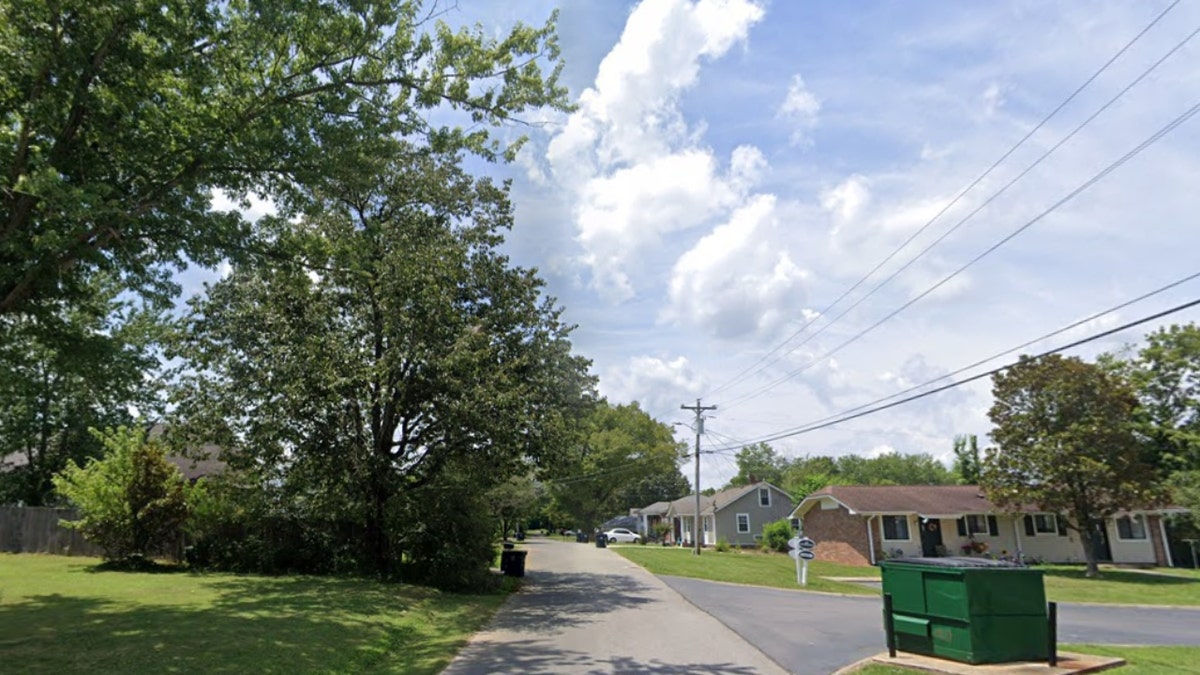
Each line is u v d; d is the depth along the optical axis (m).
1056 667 9.67
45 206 9.60
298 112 12.27
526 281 22.70
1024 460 30.80
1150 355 37.44
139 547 21.16
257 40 11.50
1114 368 38.16
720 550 47.00
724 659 10.40
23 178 9.12
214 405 20.41
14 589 15.78
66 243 10.20
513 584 21.97
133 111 10.98
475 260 22.22
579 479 76.69
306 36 11.95
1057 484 30.44
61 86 10.20
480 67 13.18
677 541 67.50
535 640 12.02
